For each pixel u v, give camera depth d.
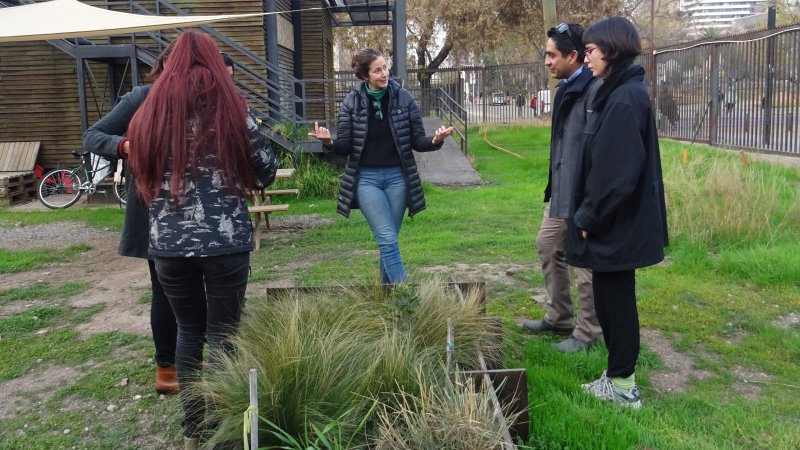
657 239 3.44
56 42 12.25
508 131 22.88
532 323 4.91
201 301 3.32
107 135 3.33
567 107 4.21
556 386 3.84
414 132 4.81
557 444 3.19
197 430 3.30
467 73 26.11
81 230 10.15
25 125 14.72
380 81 4.63
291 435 2.95
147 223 3.78
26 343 5.20
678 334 4.86
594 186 3.32
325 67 18.81
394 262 4.78
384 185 4.81
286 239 8.77
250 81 14.05
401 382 3.10
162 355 4.07
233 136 3.04
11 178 12.94
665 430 3.35
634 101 3.29
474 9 26.12
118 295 6.52
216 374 3.18
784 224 7.27
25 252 8.51
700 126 15.07
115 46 12.33
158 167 3.03
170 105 3.01
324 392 3.05
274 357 3.14
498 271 6.66
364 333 3.63
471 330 3.85
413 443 2.67
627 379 3.66
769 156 12.12
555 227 4.61
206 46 3.11
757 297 5.60
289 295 4.19
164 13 13.89
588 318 4.45
